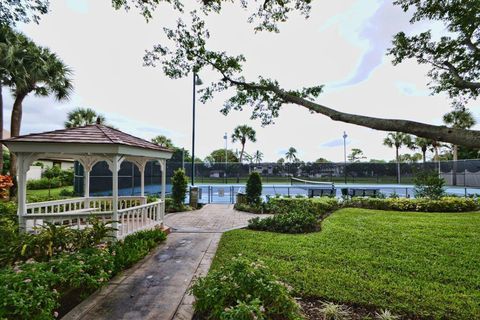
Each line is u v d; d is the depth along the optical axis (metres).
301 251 4.50
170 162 13.91
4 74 10.20
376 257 4.19
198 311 2.55
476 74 3.10
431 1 2.73
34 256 3.30
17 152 4.60
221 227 6.80
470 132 1.50
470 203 8.79
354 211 8.51
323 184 20.97
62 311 2.68
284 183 22.34
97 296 3.00
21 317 2.10
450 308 2.65
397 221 6.91
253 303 2.03
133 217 5.29
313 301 2.85
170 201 9.92
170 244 5.20
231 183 21.70
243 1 3.61
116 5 3.74
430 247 4.68
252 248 4.75
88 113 17.59
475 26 2.62
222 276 2.59
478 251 4.43
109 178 11.82
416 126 1.76
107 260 3.25
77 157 6.52
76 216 4.71
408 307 2.67
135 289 3.20
